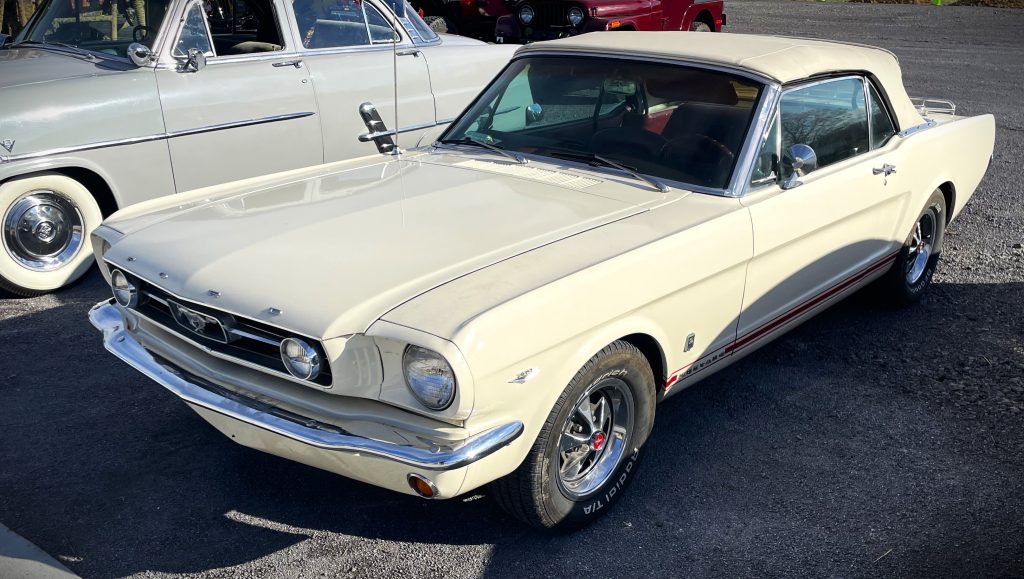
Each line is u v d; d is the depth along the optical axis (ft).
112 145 17.71
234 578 10.00
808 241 13.21
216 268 9.89
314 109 20.54
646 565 10.39
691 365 11.88
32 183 17.28
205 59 18.80
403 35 22.21
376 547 10.59
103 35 19.27
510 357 8.90
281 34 19.98
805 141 13.29
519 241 10.41
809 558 10.55
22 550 10.19
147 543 10.55
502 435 8.98
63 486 11.59
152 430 13.01
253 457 12.42
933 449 12.99
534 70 14.66
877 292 17.20
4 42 20.44
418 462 8.64
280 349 9.13
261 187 12.66
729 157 12.35
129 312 11.25
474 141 14.28
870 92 14.92
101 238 11.43
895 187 15.02
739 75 12.93
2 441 12.56
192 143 18.79
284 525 10.96
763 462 12.57
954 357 15.94
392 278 9.49
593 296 9.75
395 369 8.86
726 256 11.50
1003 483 12.17
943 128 16.69
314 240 10.42
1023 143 31.99
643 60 13.66
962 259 20.92
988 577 10.23
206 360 10.34
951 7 79.77
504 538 10.82
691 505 11.55
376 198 11.85
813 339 16.58
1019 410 14.10
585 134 13.47
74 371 14.71
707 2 41.55
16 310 17.24
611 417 11.08
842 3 81.56
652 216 11.39
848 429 13.50
